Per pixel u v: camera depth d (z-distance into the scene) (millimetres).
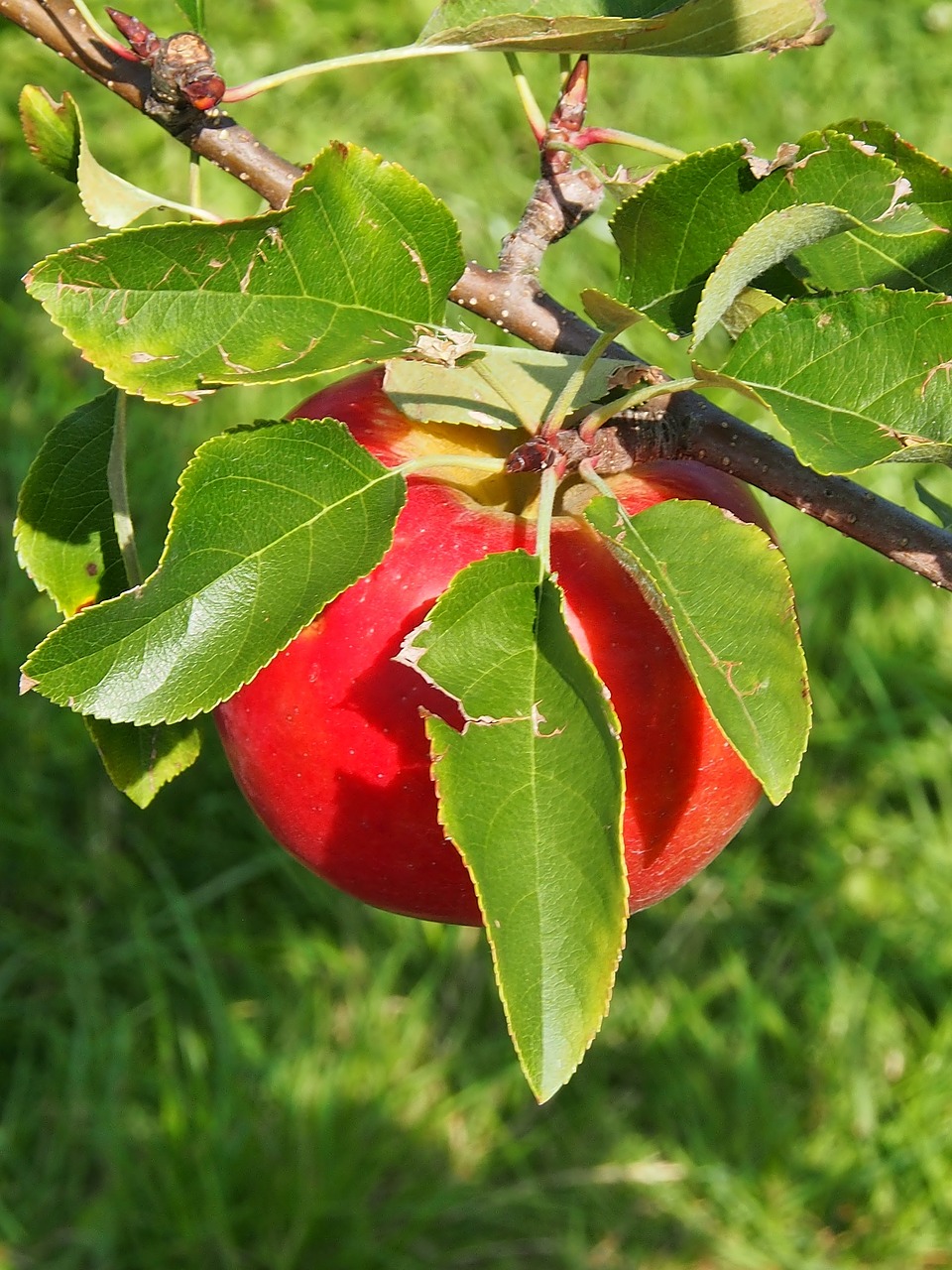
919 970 761
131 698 275
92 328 270
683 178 293
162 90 307
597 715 260
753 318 314
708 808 329
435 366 335
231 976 768
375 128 1032
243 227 271
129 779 352
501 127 1027
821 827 797
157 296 273
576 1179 721
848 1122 730
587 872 259
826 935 766
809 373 292
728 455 312
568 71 334
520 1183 721
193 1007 761
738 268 283
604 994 255
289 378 273
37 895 788
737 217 297
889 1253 704
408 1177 724
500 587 274
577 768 262
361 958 769
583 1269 703
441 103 1038
